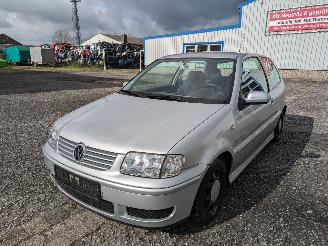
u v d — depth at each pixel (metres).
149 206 2.21
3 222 2.75
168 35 23.22
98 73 22.44
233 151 2.95
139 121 2.70
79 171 2.44
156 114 2.83
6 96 9.99
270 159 4.41
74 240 2.51
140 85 3.79
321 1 15.55
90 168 2.41
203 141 2.49
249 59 4.01
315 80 16.05
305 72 16.77
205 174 2.51
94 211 2.51
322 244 2.49
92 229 2.67
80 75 20.09
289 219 2.85
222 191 2.89
